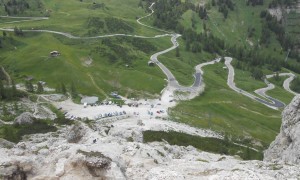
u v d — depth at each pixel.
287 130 63.47
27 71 196.50
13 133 93.44
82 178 33.53
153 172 36.56
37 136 90.69
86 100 161.88
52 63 199.62
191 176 35.59
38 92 166.50
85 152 36.28
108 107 154.88
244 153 93.88
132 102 165.75
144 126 119.19
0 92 150.12
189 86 199.75
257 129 155.50
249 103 195.62
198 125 142.38
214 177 34.34
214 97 192.25
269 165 40.94
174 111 156.25
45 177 33.69
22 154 43.22
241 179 33.59
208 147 98.38
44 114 140.50
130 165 39.38
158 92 181.38
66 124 111.38
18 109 140.62
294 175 35.94
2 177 34.00
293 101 64.94
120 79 192.62
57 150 43.62
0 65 198.88
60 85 178.12
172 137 101.31
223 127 148.00
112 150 44.56
